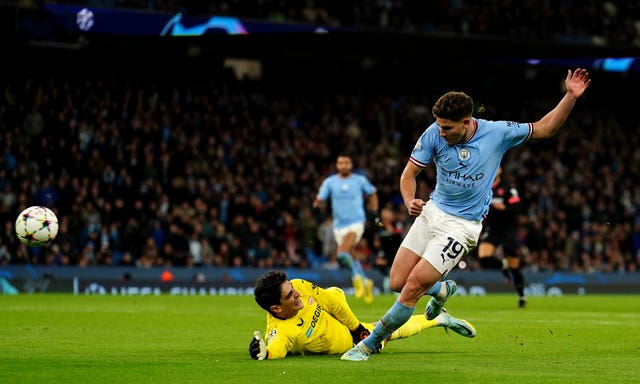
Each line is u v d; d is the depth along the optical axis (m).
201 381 9.65
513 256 26.94
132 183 38.88
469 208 11.59
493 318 21.81
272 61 47.31
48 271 34.75
